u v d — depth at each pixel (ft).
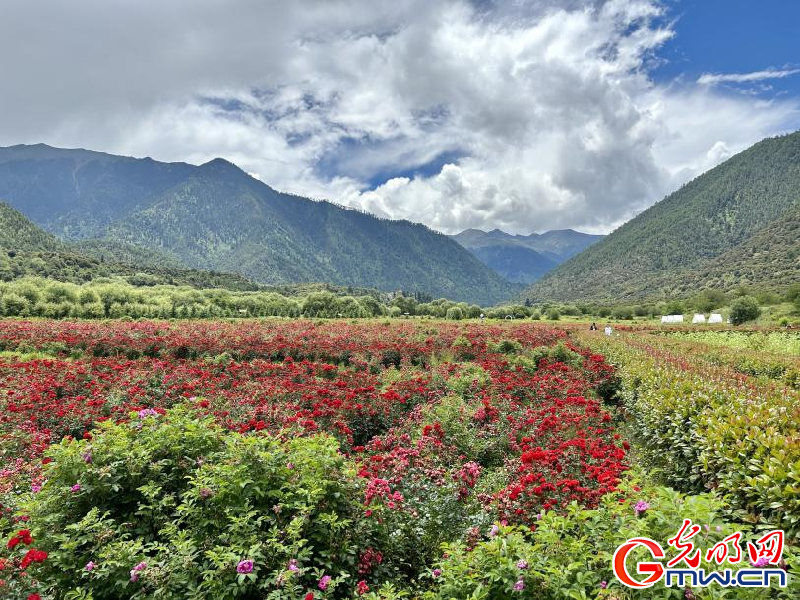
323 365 48.47
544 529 12.44
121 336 65.72
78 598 11.62
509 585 10.78
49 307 147.64
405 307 293.64
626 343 67.31
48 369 41.86
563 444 21.66
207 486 14.19
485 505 17.92
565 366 48.60
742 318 179.63
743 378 36.19
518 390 37.45
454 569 11.87
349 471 16.01
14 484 19.11
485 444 26.81
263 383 37.65
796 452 16.46
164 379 38.75
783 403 24.45
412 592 14.29
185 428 17.71
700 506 11.24
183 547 12.33
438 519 16.96
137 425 17.43
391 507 16.22
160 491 15.60
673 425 24.64
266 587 11.70
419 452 22.40
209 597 11.82
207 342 60.90
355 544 14.30
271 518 13.48
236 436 16.05
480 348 63.31
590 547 11.97
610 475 17.74
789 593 10.00
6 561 11.70
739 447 18.08
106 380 38.70
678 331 144.15
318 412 28.50
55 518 13.75
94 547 12.84
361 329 93.45
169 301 204.44
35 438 25.31
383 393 34.47
